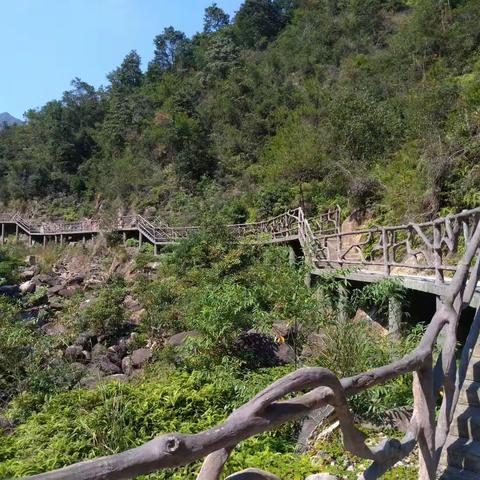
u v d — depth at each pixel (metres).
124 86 79.88
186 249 19.45
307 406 2.29
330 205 24.53
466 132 15.68
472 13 32.31
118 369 12.30
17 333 10.40
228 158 44.47
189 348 8.23
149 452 1.68
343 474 4.63
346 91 29.53
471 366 4.64
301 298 7.54
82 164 61.06
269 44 68.19
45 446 5.82
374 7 51.44
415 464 4.66
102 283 22.84
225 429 1.96
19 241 49.50
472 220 6.95
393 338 7.63
